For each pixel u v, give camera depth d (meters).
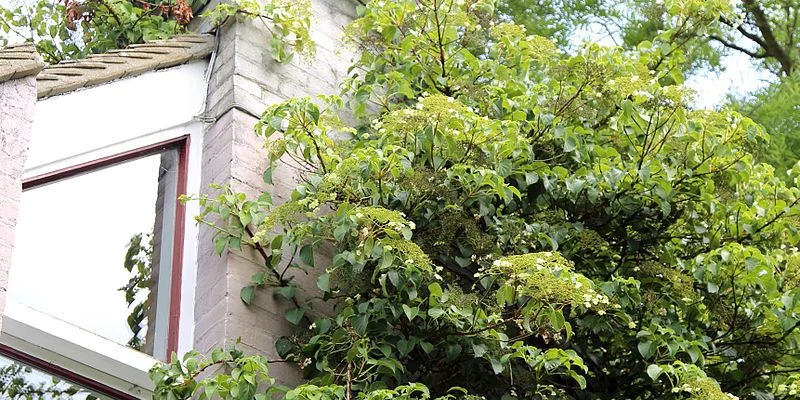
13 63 5.09
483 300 5.18
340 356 5.27
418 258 5.08
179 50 6.25
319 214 5.79
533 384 5.25
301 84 6.49
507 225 5.51
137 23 6.92
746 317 5.64
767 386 5.74
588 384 5.59
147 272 5.55
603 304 5.26
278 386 4.95
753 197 5.94
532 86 6.12
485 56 6.48
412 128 5.45
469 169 5.49
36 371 4.93
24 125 4.98
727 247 5.51
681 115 5.73
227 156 5.88
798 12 9.34
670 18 6.60
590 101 5.91
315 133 5.87
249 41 6.39
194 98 6.20
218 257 5.55
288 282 5.55
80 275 5.31
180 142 6.05
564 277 4.86
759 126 5.86
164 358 5.34
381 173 5.37
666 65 6.41
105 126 5.75
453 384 5.35
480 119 5.44
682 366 5.04
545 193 5.69
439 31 6.11
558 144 5.82
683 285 5.62
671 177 5.73
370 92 6.05
